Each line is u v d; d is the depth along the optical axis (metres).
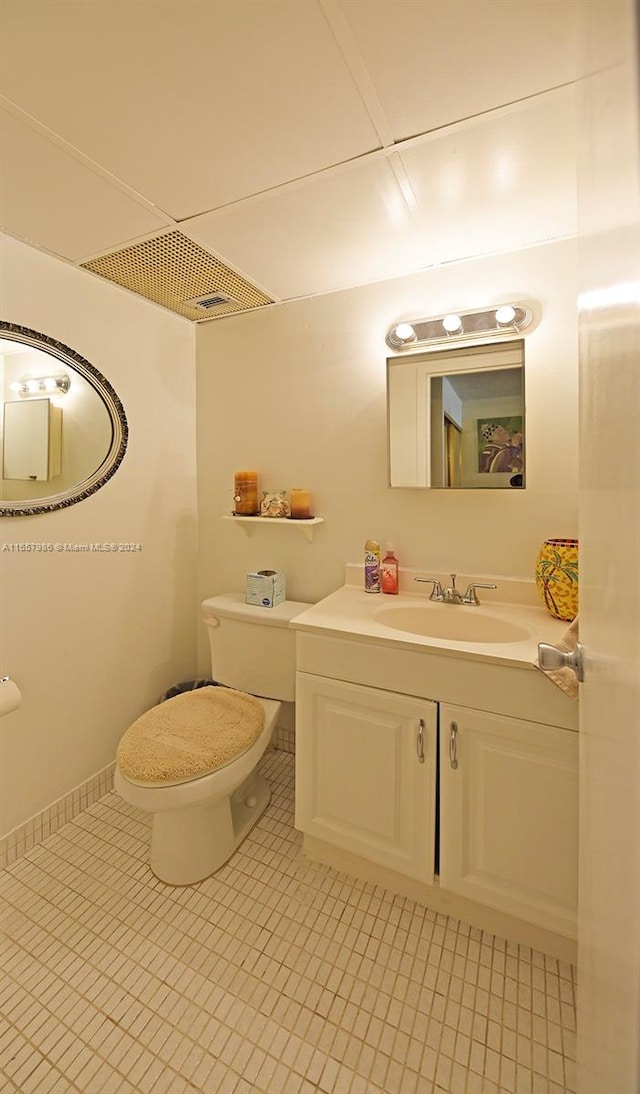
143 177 1.22
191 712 1.65
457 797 1.28
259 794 1.88
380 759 1.38
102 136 1.08
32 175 1.21
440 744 1.30
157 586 2.12
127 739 1.51
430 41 0.85
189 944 1.30
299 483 2.03
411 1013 1.13
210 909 1.41
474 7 0.79
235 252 1.59
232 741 1.49
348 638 1.40
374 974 1.22
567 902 1.18
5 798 1.57
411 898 1.43
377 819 1.40
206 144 1.10
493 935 1.32
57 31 0.83
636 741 0.37
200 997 1.17
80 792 1.82
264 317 2.05
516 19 0.81
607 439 0.50
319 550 2.02
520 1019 1.11
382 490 1.87
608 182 0.43
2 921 1.36
